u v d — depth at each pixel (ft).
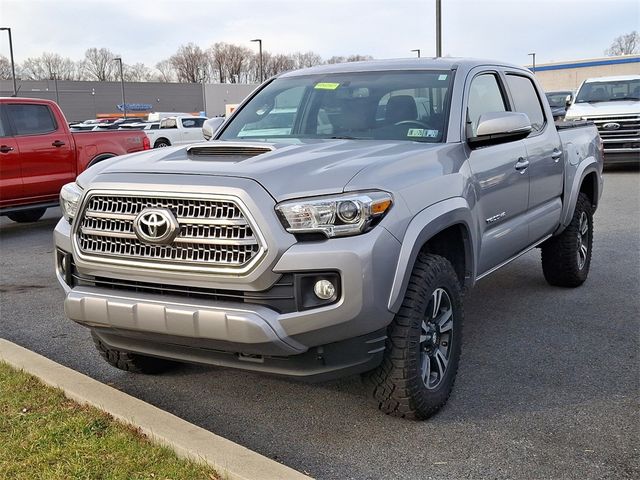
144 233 10.96
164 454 10.57
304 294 10.41
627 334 16.84
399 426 12.09
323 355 10.73
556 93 94.99
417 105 14.71
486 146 14.60
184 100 319.88
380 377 11.60
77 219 11.83
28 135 32.78
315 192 10.57
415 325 11.46
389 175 11.43
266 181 10.66
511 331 17.21
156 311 10.78
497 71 16.94
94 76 437.58
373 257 10.49
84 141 34.99
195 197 10.69
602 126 50.11
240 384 14.14
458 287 12.71
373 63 16.66
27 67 416.26
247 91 245.86
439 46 82.38
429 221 11.64
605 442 11.39
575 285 21.09
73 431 11.30
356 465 10.80
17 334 17.74
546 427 11.96
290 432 11.98
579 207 20.40
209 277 10.59
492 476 10.38
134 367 14.25
